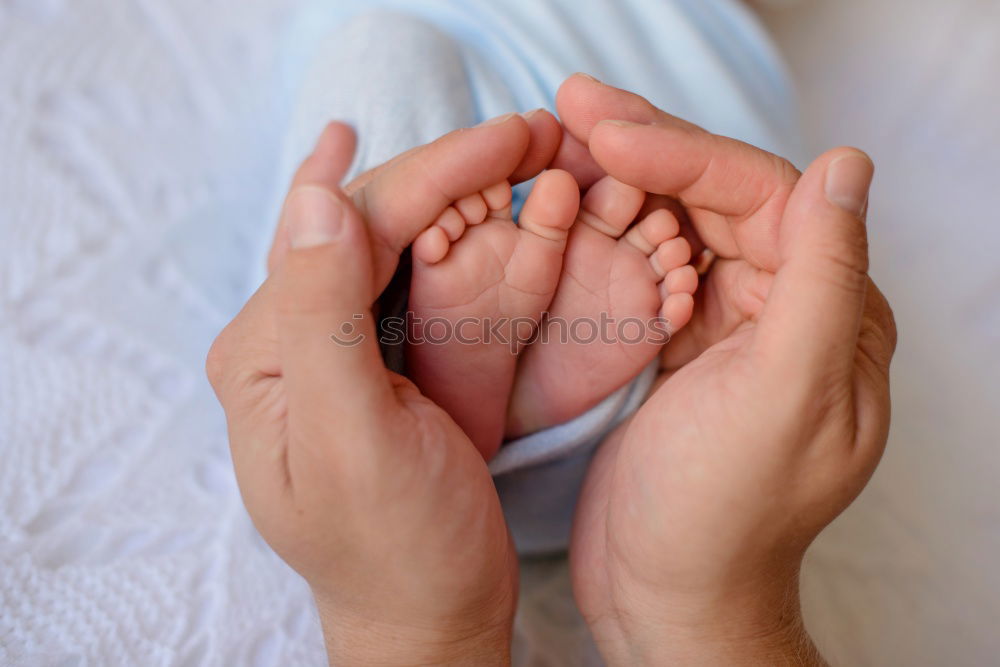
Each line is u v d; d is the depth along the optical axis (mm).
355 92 383
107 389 397
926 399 428
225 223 439
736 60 438
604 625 355
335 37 408
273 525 318
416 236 326
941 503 407
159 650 360
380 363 309
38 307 405
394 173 321
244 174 448
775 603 335
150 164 441
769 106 438
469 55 402
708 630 334
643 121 334
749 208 331
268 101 462
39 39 442
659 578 330
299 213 301
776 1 527
